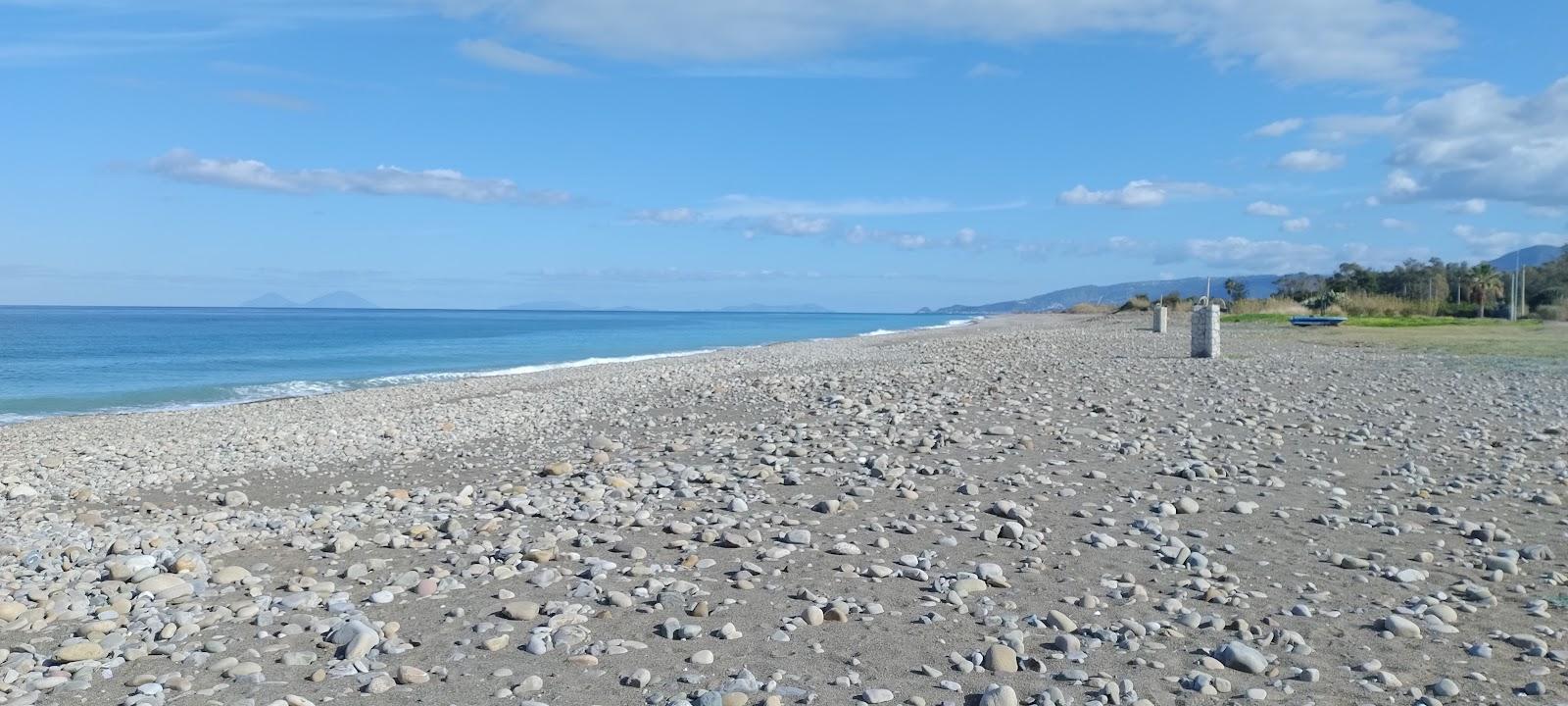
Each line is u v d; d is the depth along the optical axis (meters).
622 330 99.38
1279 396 17.91
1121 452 11.99
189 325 112.25
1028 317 134.00
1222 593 6.31
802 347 49.44
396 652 5.48
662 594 6.48
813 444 13.11
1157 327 50.62
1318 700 4.67
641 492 10.38
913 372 25.11
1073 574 6.91
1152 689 4.81
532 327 115.44
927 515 8.88
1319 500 9.36
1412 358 27.83
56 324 111.62
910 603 6.25
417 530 8.58
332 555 7.97
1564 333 41.84
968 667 5.10
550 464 12.52
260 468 13.66
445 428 17.19
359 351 56.78
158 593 6.72
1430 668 5.09
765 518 8.85
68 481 12.97
